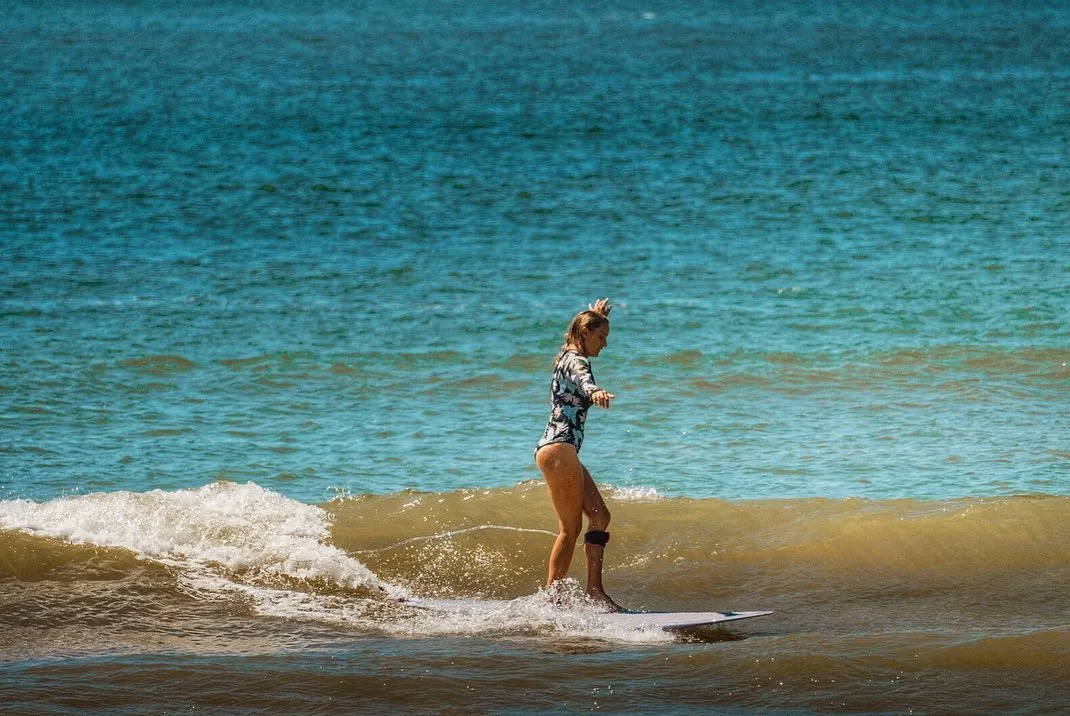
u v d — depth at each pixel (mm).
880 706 23031
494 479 41188
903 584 30547
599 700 23359
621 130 167500
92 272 81188
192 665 24688
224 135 162250
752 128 168500
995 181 119688
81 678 23922
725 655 25453
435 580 31594
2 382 52938
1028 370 55156
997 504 35031
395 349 60375
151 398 51344
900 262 82875
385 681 24031
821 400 51000
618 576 31672
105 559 30859
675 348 60281
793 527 34375
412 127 171375
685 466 42438
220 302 71562
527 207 109250
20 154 142125
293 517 34469
